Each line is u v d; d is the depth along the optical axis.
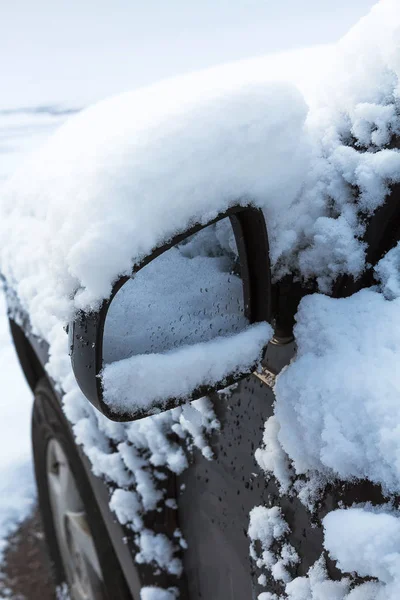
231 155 0.94
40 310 1.72
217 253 1.15
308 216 1.06
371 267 1.05
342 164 1.04
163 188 0.89
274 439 1.13
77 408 1.80
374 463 0.89
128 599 2.07
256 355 1.03
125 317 0.98
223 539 1.41
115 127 0.99
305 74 1.24
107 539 2.05
